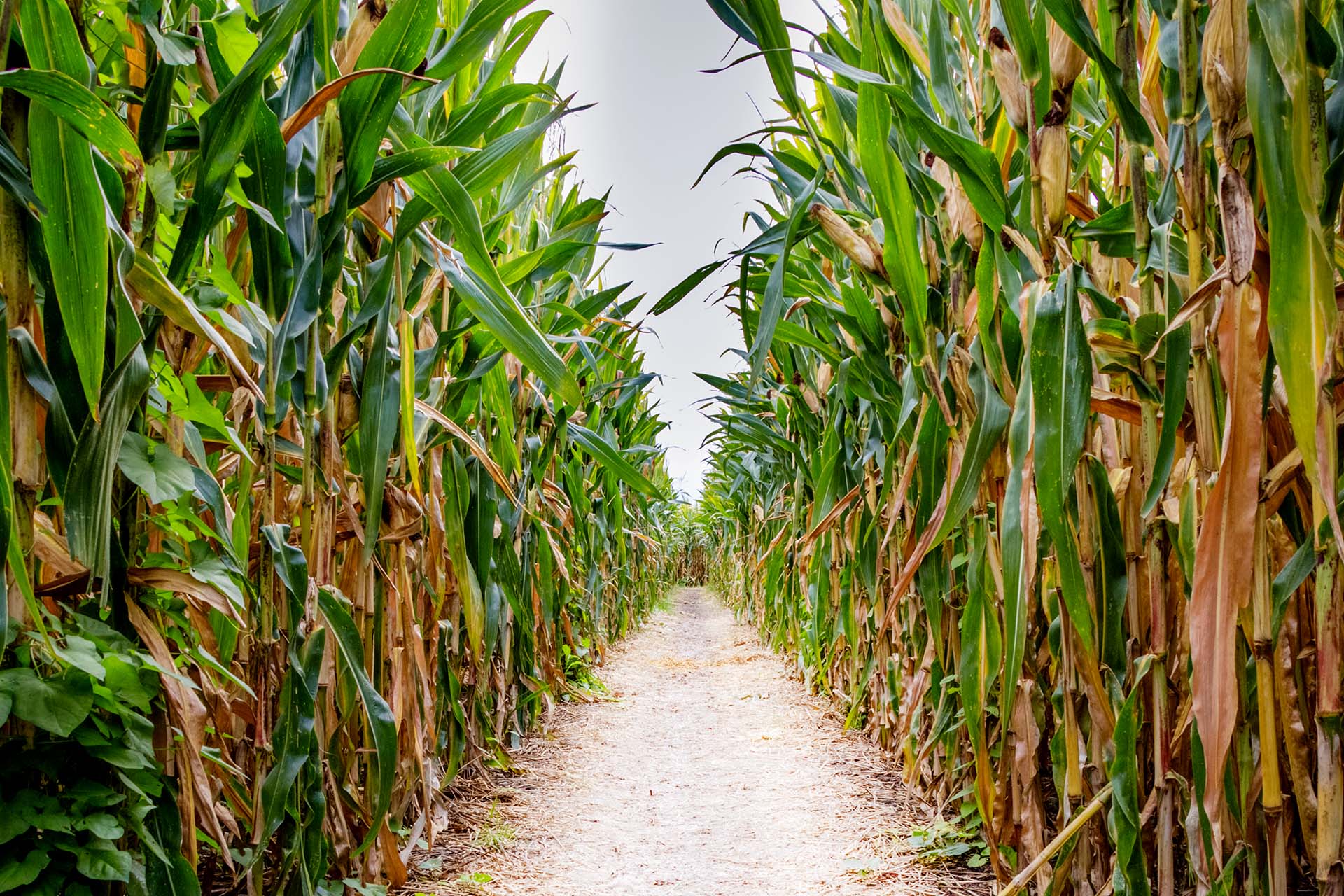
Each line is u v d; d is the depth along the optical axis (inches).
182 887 38.2
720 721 145.9
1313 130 32.7
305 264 46.4
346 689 61.4
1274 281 29.9
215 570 39.4
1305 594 44.0
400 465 65.6
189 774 40.4
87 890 33.4
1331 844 36.8
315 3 36.7
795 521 157.3
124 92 36.4
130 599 38.2
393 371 55.2
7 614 30.8
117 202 35.5
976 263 61.1
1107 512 47.1
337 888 58.5
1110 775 49.2
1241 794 41.5
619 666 201.0
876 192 54.2
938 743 86.7
